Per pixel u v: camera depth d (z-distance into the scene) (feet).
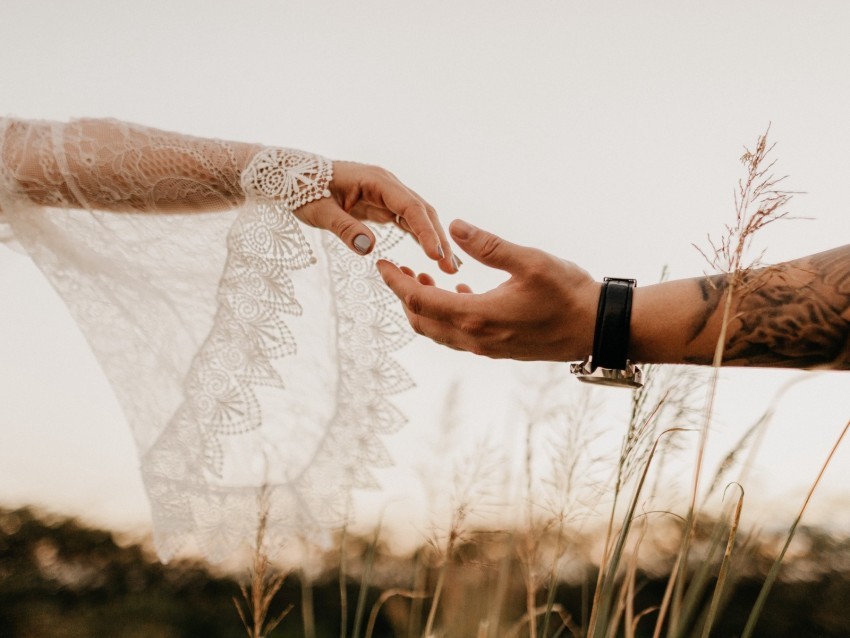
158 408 3.98
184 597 20.06
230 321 3.97
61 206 3.98
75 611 19.97
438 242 3.88
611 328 3.39
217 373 3.98
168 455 3.94
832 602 12.44
